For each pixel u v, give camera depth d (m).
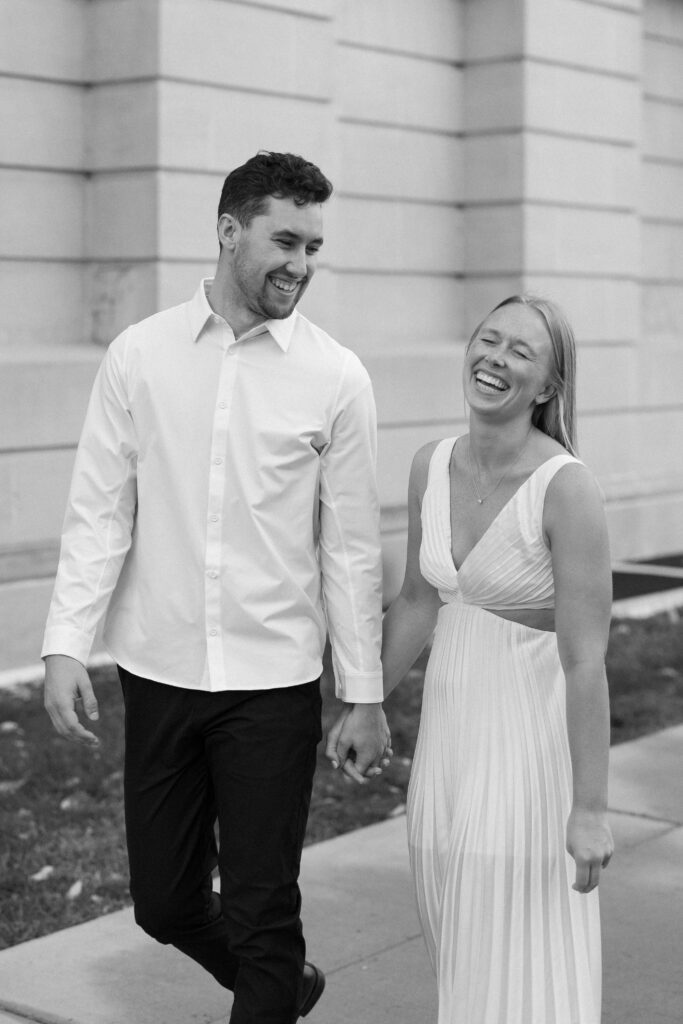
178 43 8.04
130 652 3.13
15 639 7.49
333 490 3.14
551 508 2.88
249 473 3.04
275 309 3.02
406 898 4.63
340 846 5.11
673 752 6.46
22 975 4.00
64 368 7.66
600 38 11.14
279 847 3.02
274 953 2.99
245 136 8.46
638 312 12.04
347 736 3.18
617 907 4.58
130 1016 3.78
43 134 8.09
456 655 3.00
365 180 10.26
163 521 3.08
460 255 11.05
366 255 10.33
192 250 8.25
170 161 8.08
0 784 5.56
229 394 3.05
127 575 3.16
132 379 3.09
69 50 8.14
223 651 3.04
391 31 10.30
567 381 2.98
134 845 3.17
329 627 3.20
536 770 2.91
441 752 3.01
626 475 11.73
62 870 4.76
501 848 2.88
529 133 10.63
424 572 3.08
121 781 5.68
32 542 7.57
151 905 3.16
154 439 3.07
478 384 2.94
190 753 3.11
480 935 2.88
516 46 10.56
